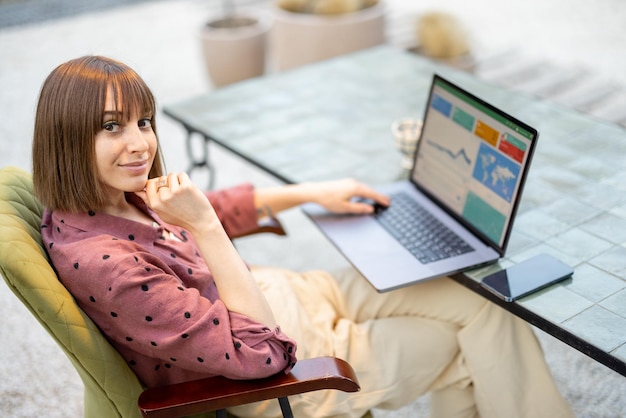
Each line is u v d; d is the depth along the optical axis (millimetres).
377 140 2164
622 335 1315
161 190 1360
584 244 1602
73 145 1275
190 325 1283
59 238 1347
